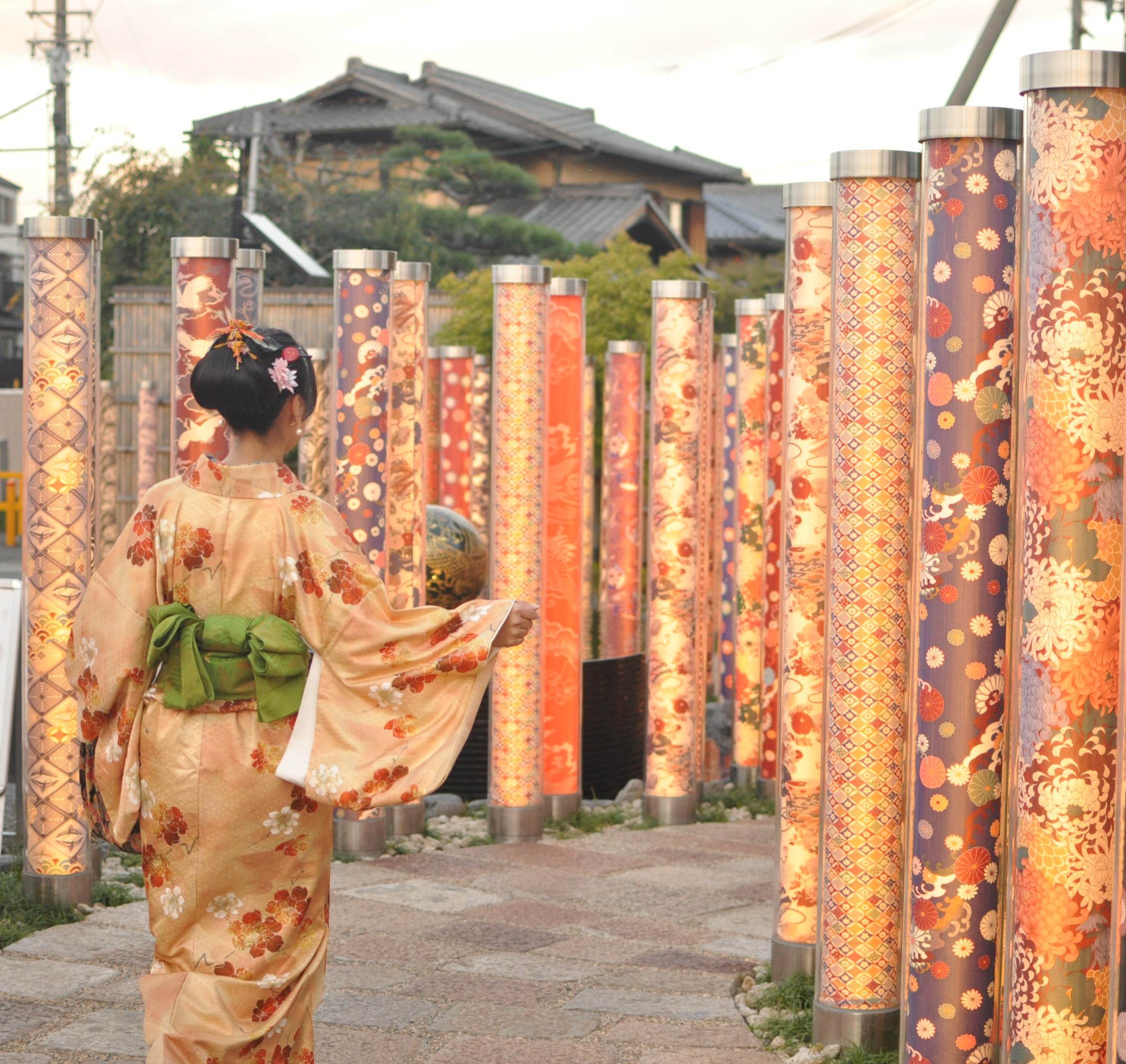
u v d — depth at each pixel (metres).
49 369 4.80
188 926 2.88
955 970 3.31
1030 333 2.90
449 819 6.79
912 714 3.35
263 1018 2.87
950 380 3.22
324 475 9.91
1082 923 2.89
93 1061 3.62
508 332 6.30
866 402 3.63
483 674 2.93
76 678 2.97
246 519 2.89
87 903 4.94
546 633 6.71
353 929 4.83
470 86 38.75
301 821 2.91
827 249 4.11
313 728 2.88
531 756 6.27
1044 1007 2.92
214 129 31.75
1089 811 2.88
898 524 3.68
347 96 35.97
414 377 6.41
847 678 3.71
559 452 6.68
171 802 2.86
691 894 5.36
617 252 18.92
